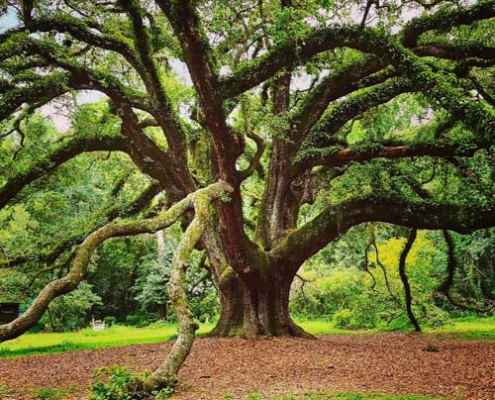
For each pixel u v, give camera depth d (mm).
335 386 10000
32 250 21719
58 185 25141
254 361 13383
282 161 18922
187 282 30422
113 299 42844
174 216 12141
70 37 17453
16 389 10281
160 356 14930
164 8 12859
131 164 24453
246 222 24719
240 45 18188
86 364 13938
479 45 15836
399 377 10922
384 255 27750
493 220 15984
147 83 17328
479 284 31422
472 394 8984
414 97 18328
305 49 14266
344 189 19422
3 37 15523
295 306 34594
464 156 15164
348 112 18703
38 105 18500
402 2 14227
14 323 9375
